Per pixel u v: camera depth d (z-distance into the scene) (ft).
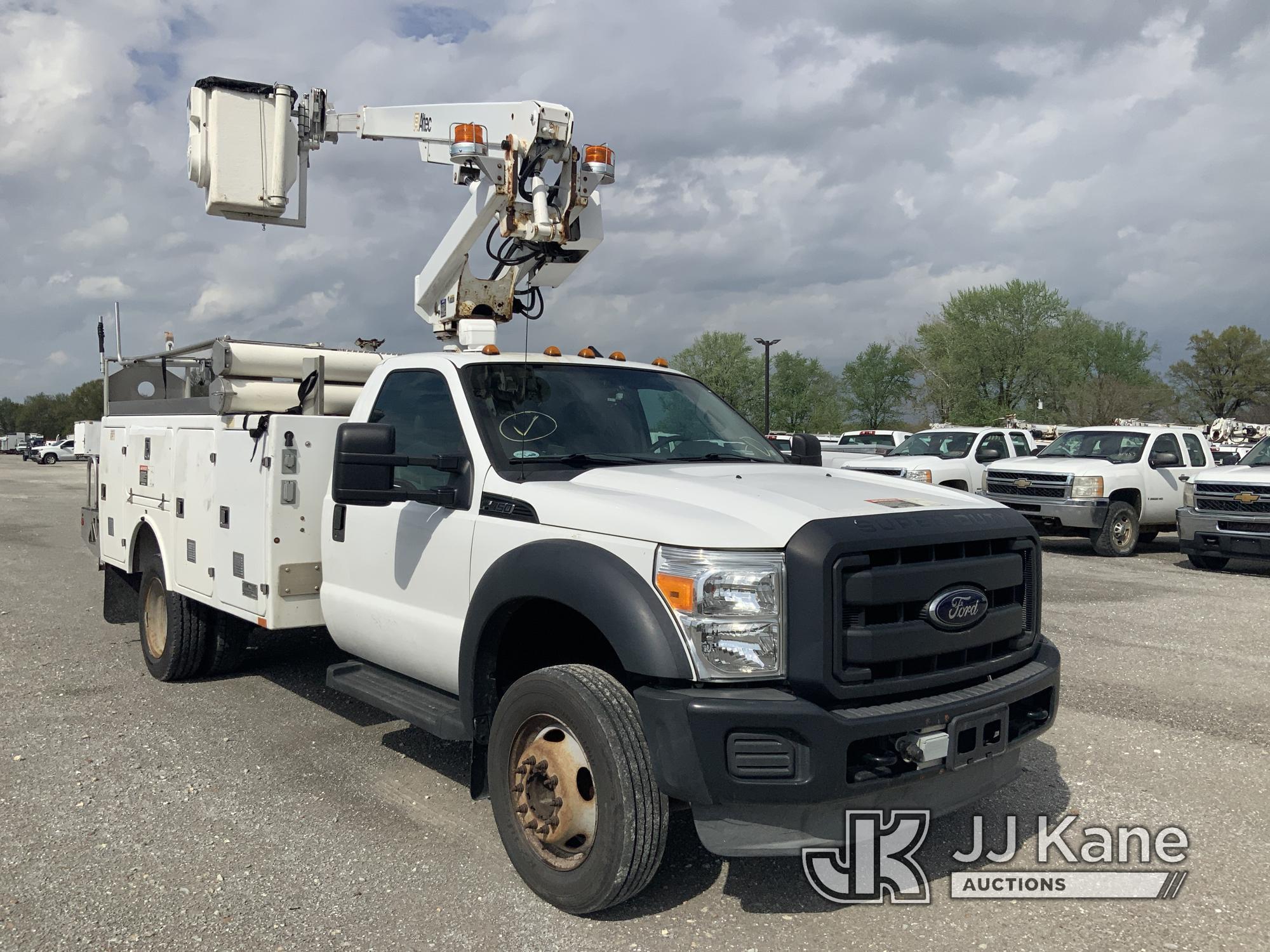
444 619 13.85
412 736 18.12
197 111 21.49
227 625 21.21
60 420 447.42
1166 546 51.60
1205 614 30.14
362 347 21.89
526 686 11.93
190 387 21.56
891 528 11.10
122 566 23.59
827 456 58.85
